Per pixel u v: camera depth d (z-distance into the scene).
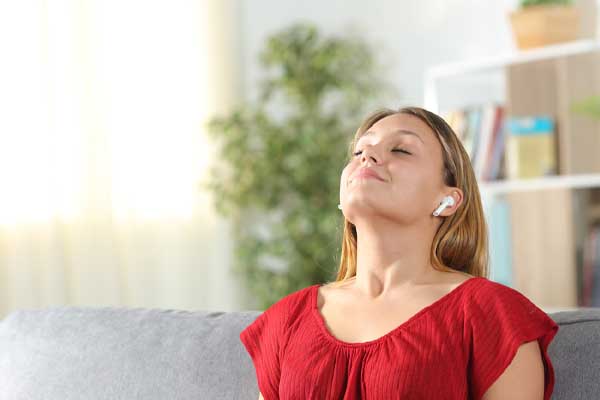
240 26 4.91
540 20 3.75
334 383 1.23
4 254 4.22
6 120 4.22
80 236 4.39
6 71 4.22
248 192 4.55
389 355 1.20
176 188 4.69
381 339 1.22
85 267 4.40
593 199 3.75
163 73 4.66
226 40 4.85
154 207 4.62
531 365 1.17
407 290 1.29
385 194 1.27
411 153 1.31
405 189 1.28
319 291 1.40
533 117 3.71
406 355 1.19
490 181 3.83
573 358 1.27
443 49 4.55
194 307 4.72
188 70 4.74
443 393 1.16
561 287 3.70
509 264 3.82
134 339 1.63
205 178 4.75
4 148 4.22
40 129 4.29
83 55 4.40
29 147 4.27
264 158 4.51
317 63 4.45
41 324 1.78
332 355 1.25
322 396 1.24
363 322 1.28
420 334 1.21
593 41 3.67
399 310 1.26
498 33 4.38
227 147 4.53
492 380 1.17
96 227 4.43
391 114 1.40
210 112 4.79
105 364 1.62
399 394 1.17
